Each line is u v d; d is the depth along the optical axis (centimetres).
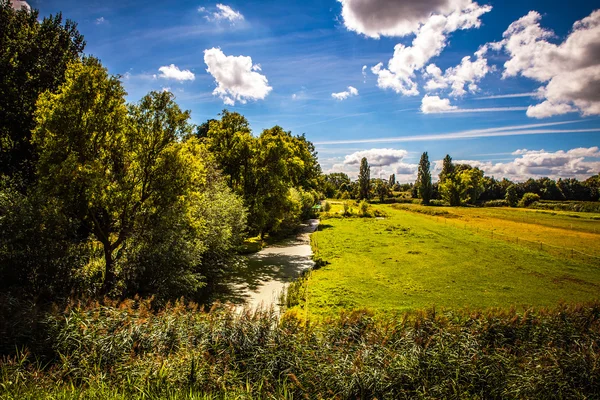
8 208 1138
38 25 2158
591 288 2073
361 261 2669
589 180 11194
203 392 685
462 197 10794
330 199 13588
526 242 3616
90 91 1293
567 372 808
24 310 866
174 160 1441
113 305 976
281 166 3503
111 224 1420
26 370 691
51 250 1155
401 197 13088
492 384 786
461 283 2112
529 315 1076
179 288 1374
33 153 1866
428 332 952
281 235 4025
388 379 734
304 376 745
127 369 718
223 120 3503
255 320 905
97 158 1350
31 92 1898
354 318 1002
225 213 1838
